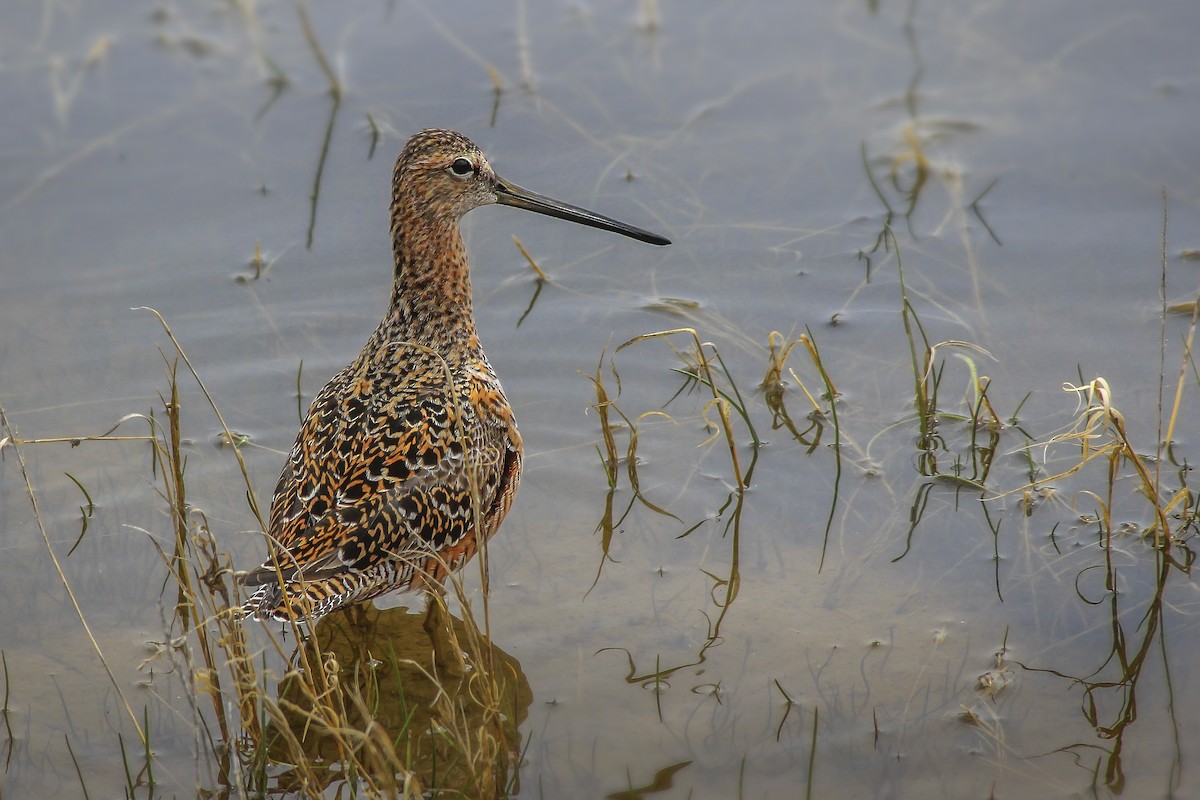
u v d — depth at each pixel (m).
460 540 10.46
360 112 16.16
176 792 9.12
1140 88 16.16
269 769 9.30
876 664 9.95
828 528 11.38
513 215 15.21
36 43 17.17
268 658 10.35
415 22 17.59
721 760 9.20
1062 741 9.22
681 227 14.70
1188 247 14.02
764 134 15.86
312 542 9.55
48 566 11.09
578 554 11.27
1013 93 16.30
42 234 14.51
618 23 17.58
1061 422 12.20
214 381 13.04
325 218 14.81
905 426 12.40
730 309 13.81
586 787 9.02
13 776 9.20
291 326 13.66
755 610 10.56
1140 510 11.27
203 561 10.91
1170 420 11.77
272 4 17.75
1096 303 13.45
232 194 15.09
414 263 11.10
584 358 13.42
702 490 11.91
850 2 17.73
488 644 9.38
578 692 9.85
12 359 13.10
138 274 14.13
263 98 16.36
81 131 15.84
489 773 8.89
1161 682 9.69
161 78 16.66
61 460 12.15
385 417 10.16
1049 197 14.83
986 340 13.15
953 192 15.01
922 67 16.78
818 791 8.90
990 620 10.31
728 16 17.66
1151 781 8.88
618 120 16.05
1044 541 11.05
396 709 9.88
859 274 14.10
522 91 16.44
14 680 9.98
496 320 13.81
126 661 10.19
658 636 10.35
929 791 8.87
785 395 12.87
